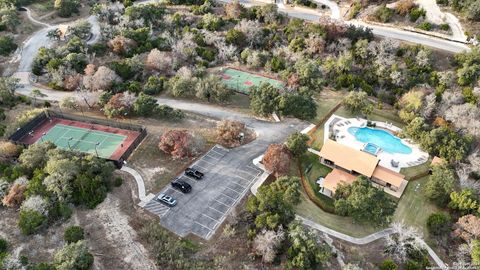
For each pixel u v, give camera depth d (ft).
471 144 253.44
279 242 183.32
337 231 204.33
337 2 440.45
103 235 191.31
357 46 344.69
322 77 315.58
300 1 437.99
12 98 297.74
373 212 197.57
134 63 323.16
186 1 443.73
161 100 302.45
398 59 340.59
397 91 309.42
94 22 417.08
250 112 290.97
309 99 277.64
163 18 402.52
